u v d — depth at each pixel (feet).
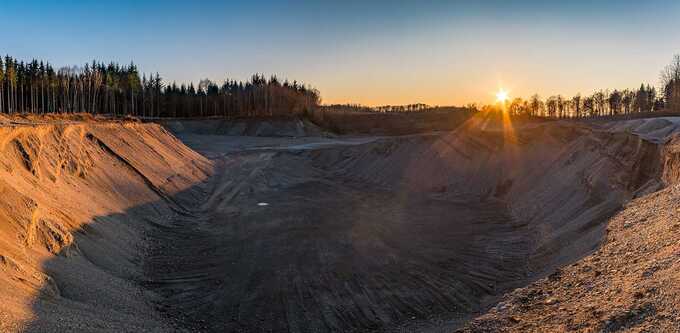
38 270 41.29
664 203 46.21
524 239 69.31
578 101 297.74
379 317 45.98
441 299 49.80
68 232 51.57
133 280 52.39
